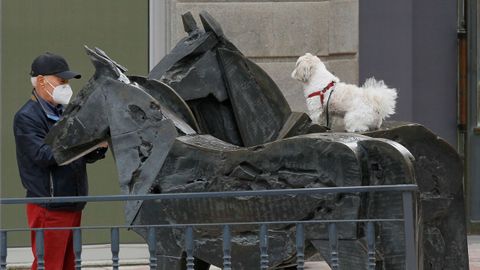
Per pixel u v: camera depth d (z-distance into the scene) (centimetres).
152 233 927
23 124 1179
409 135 1123
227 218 1002
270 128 1123
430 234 1120
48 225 1177
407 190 911
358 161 942
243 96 1124
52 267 1171
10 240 1747
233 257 1002
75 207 1191
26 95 1750
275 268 1031
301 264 920
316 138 963
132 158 1035
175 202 1022
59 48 1762
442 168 1129
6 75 1741
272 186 981
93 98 1058
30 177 1182
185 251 1020
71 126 1066
